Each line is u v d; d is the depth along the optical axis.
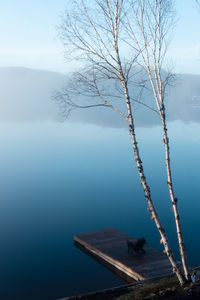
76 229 24.11
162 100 8.64
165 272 14.52
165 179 39.41
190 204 29.78
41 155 57.03
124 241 18.95
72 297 9.75
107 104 8.61
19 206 29.62
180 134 83.56
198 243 21.11
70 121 135.88
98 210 28.48
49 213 27.70
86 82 8.50
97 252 17.94
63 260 18.45
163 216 27.12
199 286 8.55
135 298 9.01
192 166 45.56
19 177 40.88
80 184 37.34
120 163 49.34
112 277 16.11
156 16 8.39
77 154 57.97
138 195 33.00
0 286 16.05
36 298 14.85
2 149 63.88
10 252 20.17
